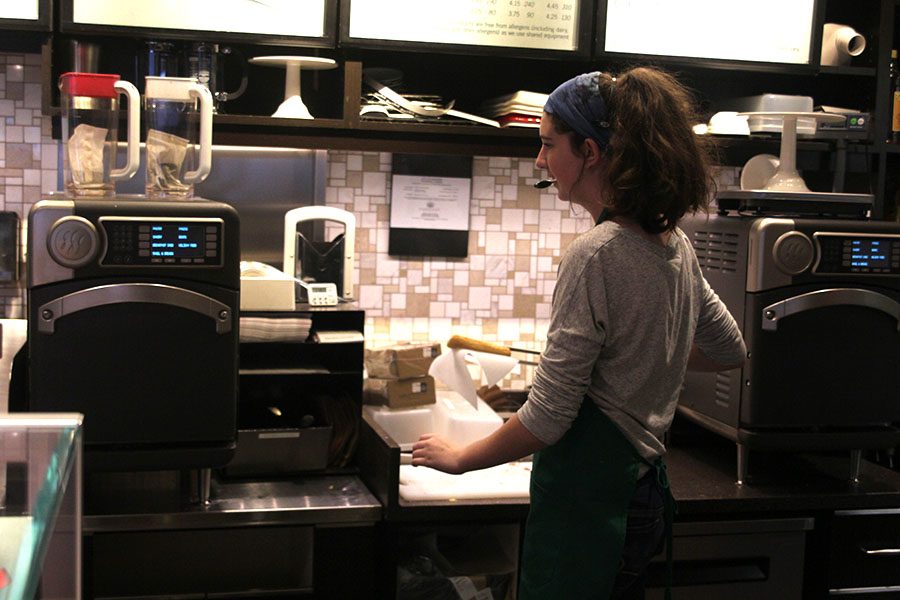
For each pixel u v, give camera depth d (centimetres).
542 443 178
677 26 300
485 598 257
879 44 311
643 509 187
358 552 250
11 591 83
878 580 271
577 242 180
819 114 277
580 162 183
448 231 320
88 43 275
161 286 225
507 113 298
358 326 273
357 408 276
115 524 234
